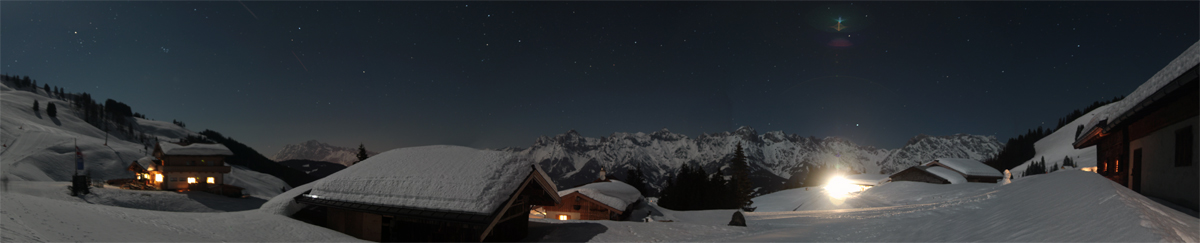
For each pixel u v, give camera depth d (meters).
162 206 34.78
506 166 13.57
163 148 39.81
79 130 183.62
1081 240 4.12
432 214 11.71
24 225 6.17
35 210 7.29
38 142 100.81
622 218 27.41
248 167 131.12
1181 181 9.58
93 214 8.53
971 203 12.25
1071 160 90.81
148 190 38.56
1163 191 10.64
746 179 62.94
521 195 14.71
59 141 99.75
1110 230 4.04
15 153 92.19
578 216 27.70
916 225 9.55
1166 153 10.46
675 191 53.47
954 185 42.41
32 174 69.94
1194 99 8.87
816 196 58.53
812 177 116.62
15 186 36.19
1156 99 9.94
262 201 43.56
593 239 14.12
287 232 11.31
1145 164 11.94
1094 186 6.61
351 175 14.48
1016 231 5.71
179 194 37.91
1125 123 13.20
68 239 6.20
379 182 13.62
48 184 39.91
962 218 8.72
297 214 14.20
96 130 194.75
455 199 12.02
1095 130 15.39
